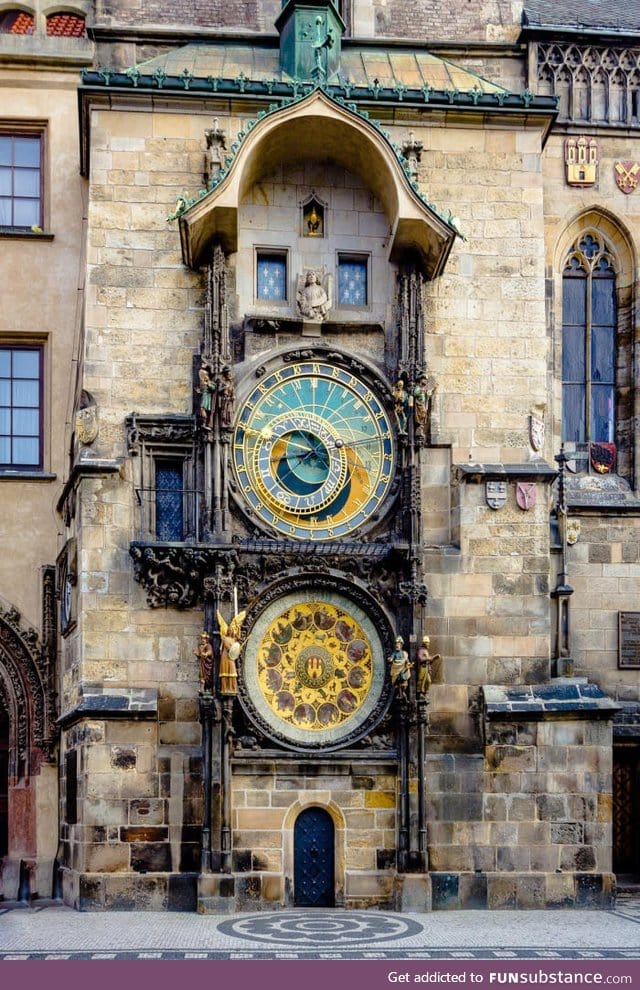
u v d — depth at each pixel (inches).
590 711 1140.5
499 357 1216.2
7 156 1363.2
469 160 1237.1
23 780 1269.7
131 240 1188.5
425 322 1213.1
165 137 1203.9
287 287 1206.3
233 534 1156.5
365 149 1174.3
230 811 1103.0
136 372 1173.1
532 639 1171.9
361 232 1217.4
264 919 1039.0
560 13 1416.1
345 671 1144.8
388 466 1178.0
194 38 1321.4
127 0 1330.0
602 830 1134.4
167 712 1128.8
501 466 1194.0
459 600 1171.9
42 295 1331.2
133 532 1146.7
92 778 1097.4
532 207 1235.2
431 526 1186.0
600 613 1302.9
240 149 1135.0
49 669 1282.0
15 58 1355.8
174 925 1005.8
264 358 1173.7
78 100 1267.2
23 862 1250.0
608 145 1368.1
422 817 1115.3
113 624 1133.1
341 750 1127.6
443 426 1202.6
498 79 1362.0
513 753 1139.3
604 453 1350.9
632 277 1360.7
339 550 1141.1
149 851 1097.4
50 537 1301.7
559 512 1263.5
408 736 1122.7
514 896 1120.2
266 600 1138.0
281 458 1167.6
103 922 1021.8
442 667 1161.4
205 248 1173.7
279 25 1304.1
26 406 1326.3
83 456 1154.7
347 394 1183.6
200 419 1146.0
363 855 1122.0
